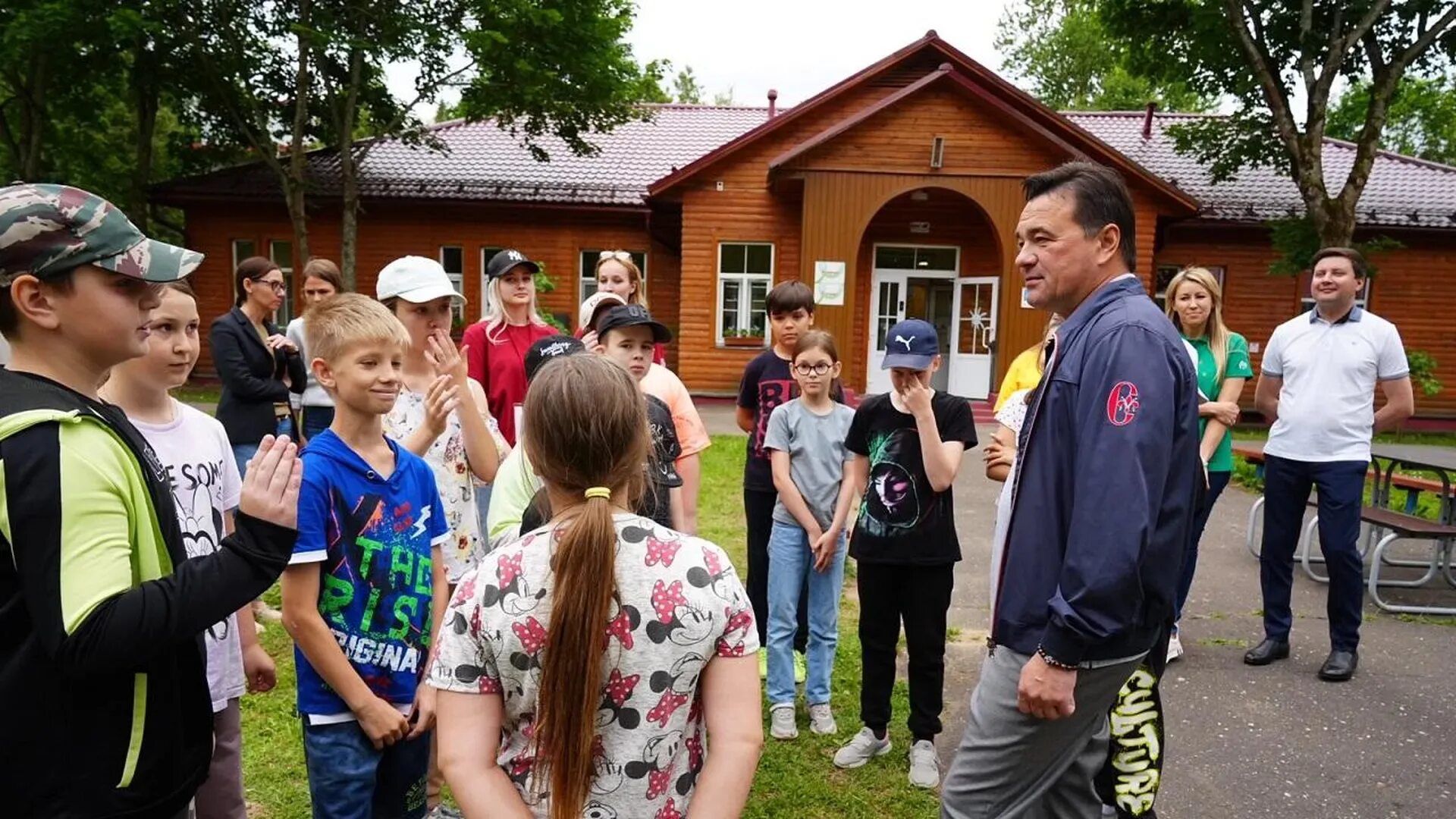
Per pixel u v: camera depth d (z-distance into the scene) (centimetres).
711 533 632
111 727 131
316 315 215
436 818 259
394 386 214
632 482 143
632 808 128
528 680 129
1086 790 213
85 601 120
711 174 1584
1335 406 392
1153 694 210
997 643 205
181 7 1427
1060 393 195
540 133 1697
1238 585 546
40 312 131
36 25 1326
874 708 313
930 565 296
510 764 133
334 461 206
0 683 123
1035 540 197
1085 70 3638
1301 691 379
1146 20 1465
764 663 392
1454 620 480
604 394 133
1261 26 1396
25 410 123
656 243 1769
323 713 202
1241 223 1634
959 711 362
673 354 1798
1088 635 177
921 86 1411
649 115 1778
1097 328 192
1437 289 1684
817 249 1461
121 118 2111
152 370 216
